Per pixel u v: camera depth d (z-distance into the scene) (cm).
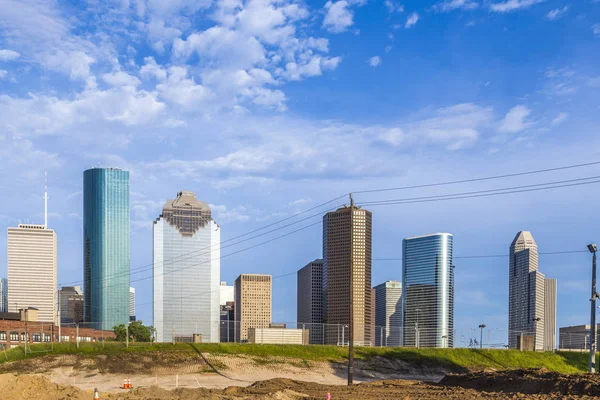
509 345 9725
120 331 16025
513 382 4806
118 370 6975
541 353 9069
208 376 6819
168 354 7512
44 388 3934
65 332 14125
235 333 9894
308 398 4191
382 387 5169
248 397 4022
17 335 13788
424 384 5512
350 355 5522
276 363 7525
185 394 4228
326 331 9219
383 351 8431
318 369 7494
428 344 9544
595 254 5734
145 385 6200
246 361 7475
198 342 8175
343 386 5316
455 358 8525
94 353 7538
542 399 3806
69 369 6994
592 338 5659
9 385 3828
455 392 4484
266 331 8850
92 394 3894
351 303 5628
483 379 5144
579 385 4244
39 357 7425
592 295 5697
